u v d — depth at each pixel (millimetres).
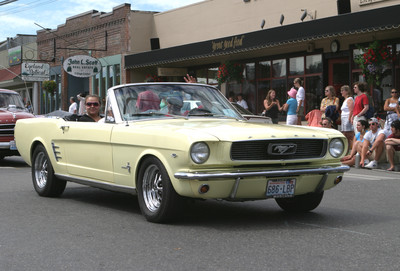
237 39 18781
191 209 6977
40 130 8078
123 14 27125
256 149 5621
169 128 5855
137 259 4555
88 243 5129
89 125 6969
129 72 27109
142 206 6113
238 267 4289
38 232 5625
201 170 5480
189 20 24375
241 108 12336
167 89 7055
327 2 17922
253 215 6539
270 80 20469
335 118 13758
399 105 13883
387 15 13938
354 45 17078
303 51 18953
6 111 13562
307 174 5859
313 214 6609
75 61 26047
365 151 12055
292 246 4941
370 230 5637
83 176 7191
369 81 16188
